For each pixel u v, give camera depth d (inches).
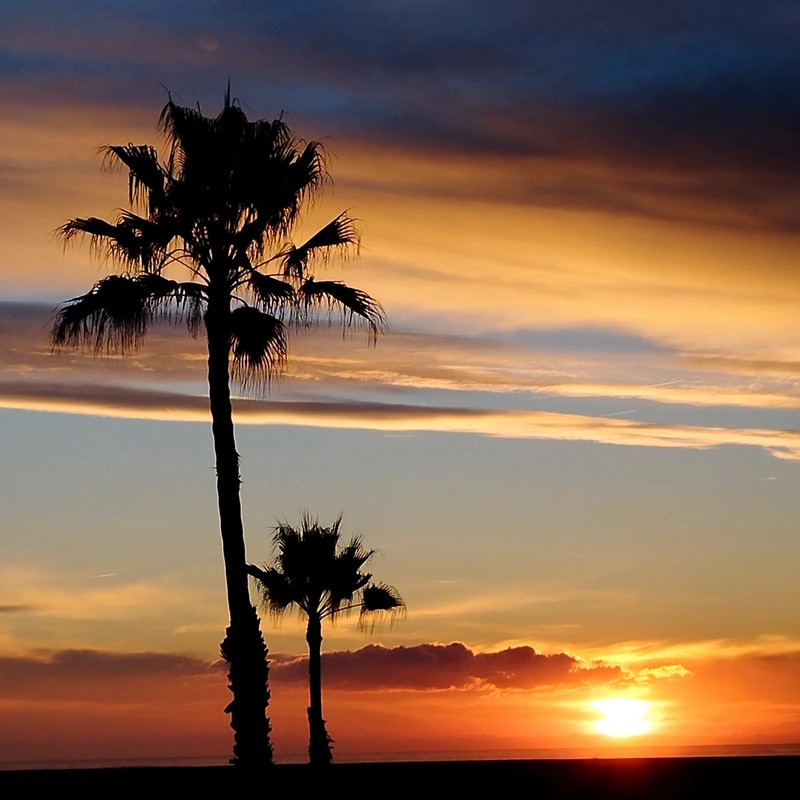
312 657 1536.7
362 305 969.5
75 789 1013.8
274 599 1544.0
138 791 989.2
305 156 957.8
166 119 943.7
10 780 1067.9
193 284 931.3
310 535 1534.2
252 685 871.1
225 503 895.7
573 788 1119.6
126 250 938.1
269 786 861.8
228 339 920.9
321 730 1501.0
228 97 948.0
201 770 1078.4
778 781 1131.9
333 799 1061.8
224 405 909.8
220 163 928.9
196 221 930.7
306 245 973.2
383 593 1551.4
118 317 908.0
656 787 1114.7
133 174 941.8
